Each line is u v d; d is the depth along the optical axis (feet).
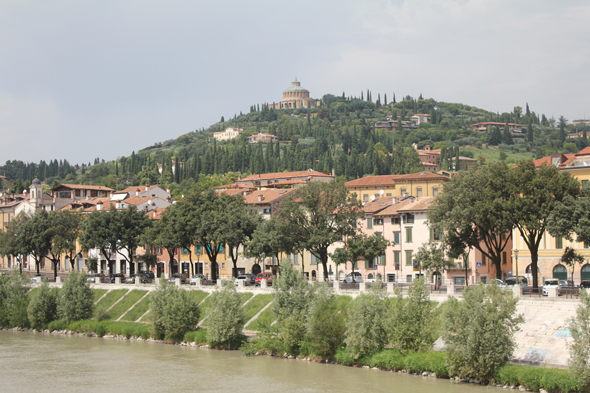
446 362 249.75
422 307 270.87
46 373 294.05
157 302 367.04
